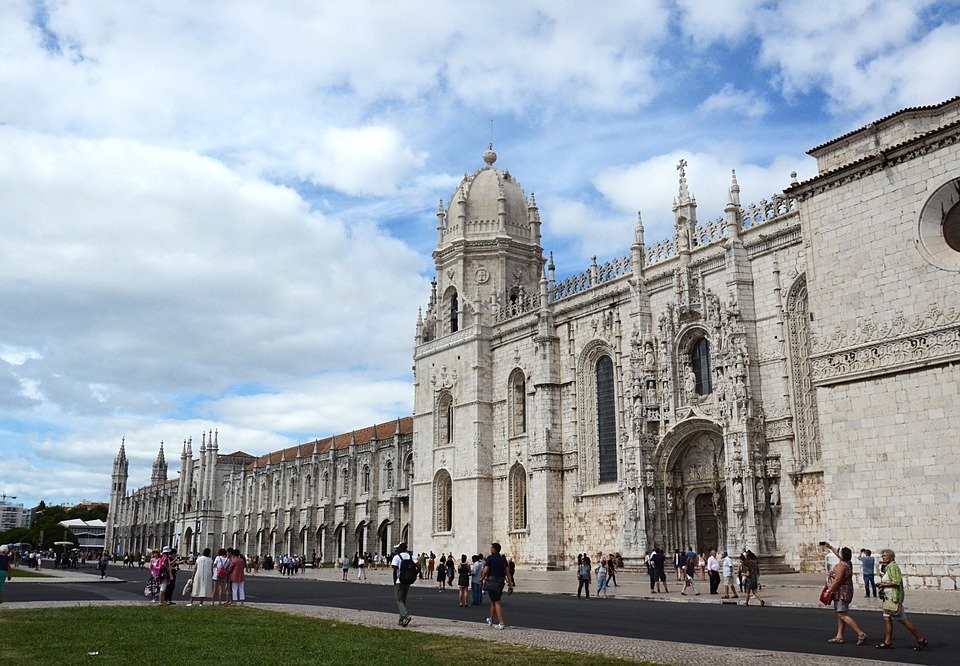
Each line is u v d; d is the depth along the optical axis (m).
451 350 80.00
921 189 35.66
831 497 37.31
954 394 33.47
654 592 42.00
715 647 19.95
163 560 37.12
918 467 34.25
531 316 71.44
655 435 57.25
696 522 55.69
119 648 20.66
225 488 156.50
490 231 81.31
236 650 20.09
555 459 66.69
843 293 38.03
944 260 34.56
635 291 60.09
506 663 17.48
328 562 115.75
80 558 142.12
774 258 50.44
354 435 116.19
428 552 79.19
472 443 74.88
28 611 32.00
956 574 32.53
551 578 57.19
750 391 49.56
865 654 19.05
